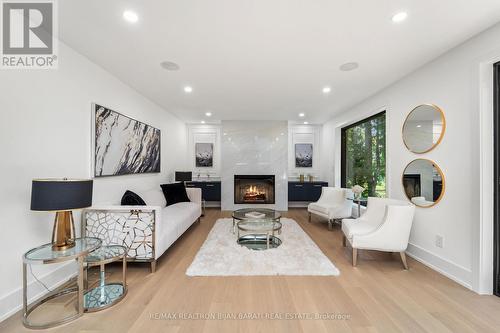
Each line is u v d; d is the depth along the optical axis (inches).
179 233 131.0
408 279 94.7
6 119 71.4
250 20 75.4
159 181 185.9
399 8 69.7
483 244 82.7
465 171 89.3
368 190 185.0
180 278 95.3
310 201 250.2
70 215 80.3
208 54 98.8
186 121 247.9
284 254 119.6
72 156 96.0
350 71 116.0
